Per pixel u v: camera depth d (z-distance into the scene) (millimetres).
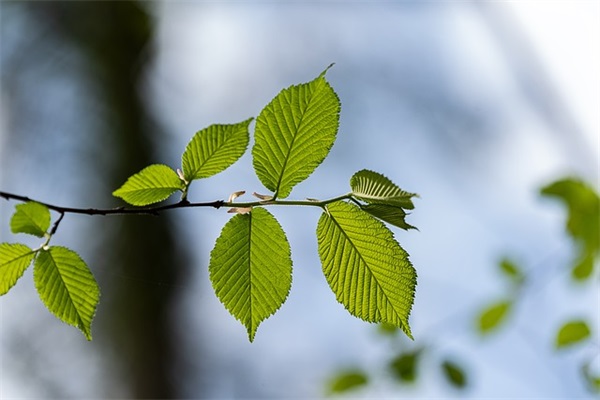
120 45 11031
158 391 9352
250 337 1938
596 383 3377
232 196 1991
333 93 1901
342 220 1920
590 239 3102
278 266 1958
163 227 9812
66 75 10766
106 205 9828
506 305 3586
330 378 3943
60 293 2107
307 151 1924
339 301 1922
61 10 11078
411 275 1897
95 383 9461
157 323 9586
